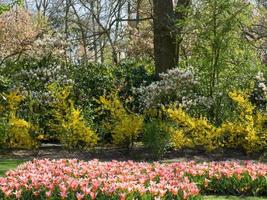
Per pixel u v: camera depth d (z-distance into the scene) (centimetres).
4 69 1395
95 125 1212
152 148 1056
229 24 1173
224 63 1219
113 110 1154
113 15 2747
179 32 1364
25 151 1152
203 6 1210
